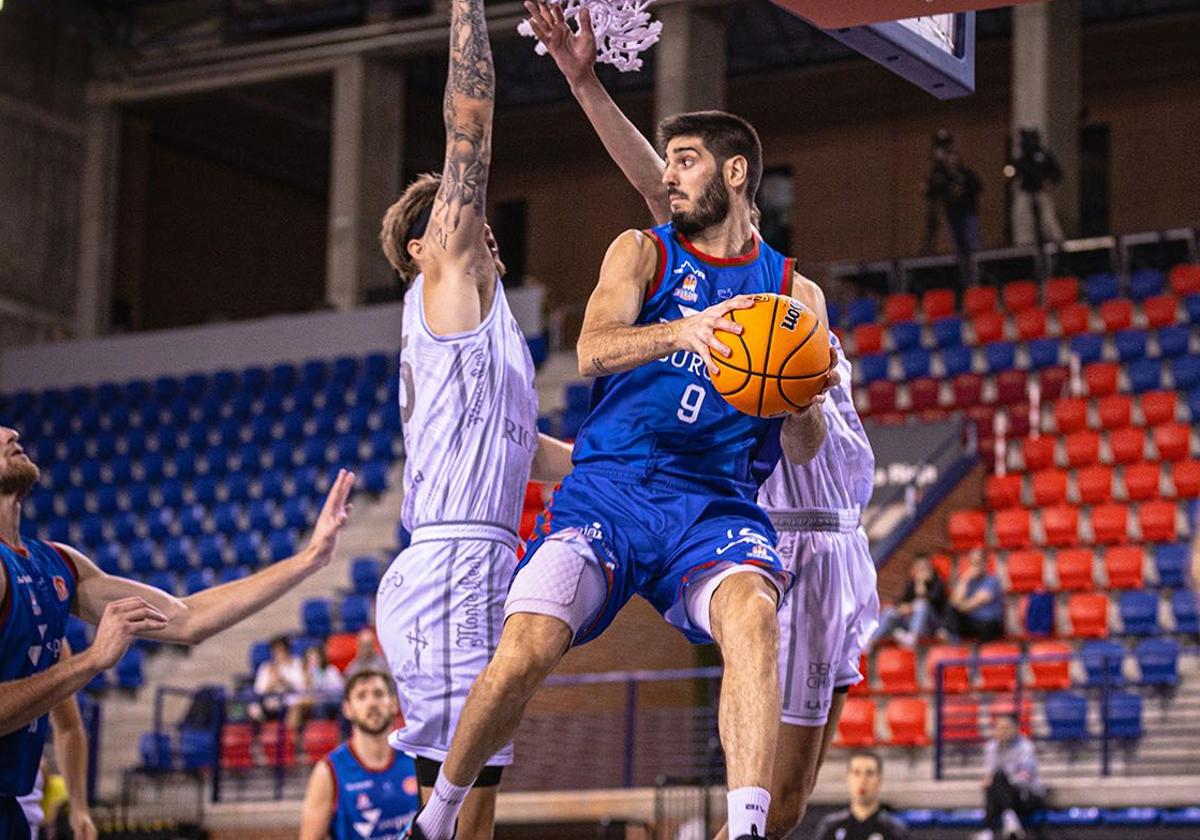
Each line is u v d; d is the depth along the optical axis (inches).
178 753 624.7
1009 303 804.6
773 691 129.6
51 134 1008.9
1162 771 493.4
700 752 513.3
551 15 170.9
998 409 737.6
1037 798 457.7
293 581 196.7
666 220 175.5
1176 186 982.4
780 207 1083.9
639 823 494.9
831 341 152.6
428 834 139.4
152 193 1066.1
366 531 792.9
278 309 1144.2
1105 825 455.8
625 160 173.8
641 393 145.6
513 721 136.5
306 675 635.5
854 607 170.2
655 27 170.9
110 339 954.1
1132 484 660.1
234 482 848.9
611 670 539.5
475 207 172.9
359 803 280.1
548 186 1147.3
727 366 134.3
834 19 172.7
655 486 144.4
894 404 764.6
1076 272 827.4
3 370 970.1
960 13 193.5
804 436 147.3
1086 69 1013.8
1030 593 586.2
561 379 832.9
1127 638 567.2
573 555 138.6
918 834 476.1
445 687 171.3
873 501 668.7
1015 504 673.6
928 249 858.8
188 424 904.9
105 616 169.2
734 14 1024.2
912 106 1047.0
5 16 984.3
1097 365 733.9
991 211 1017.5
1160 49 993.5
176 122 1079.0
